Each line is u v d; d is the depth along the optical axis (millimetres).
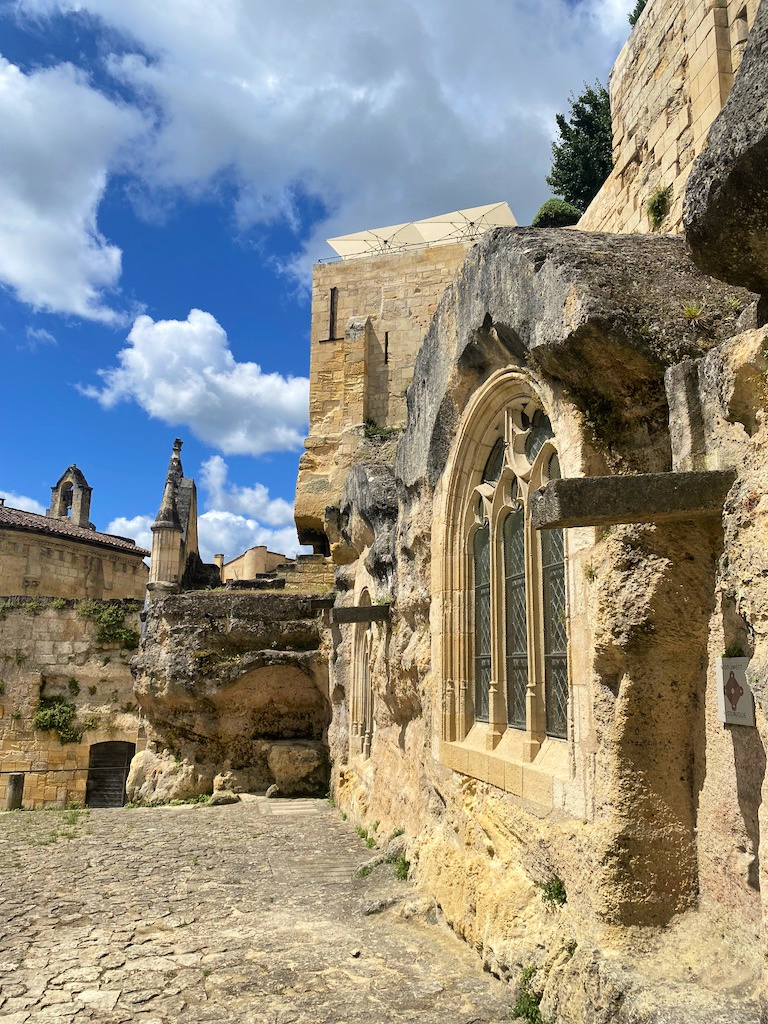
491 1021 4906
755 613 3033
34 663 20750
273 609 16500
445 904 6914
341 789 13820
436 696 8016
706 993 3812
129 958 6312
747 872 3959
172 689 15844
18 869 9477
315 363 22438
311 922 7262
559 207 22688
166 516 23609
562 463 5367
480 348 6930
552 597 5973
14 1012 5281
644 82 10375
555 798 5238
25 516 32188
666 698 4508
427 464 8477
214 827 12336
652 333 4699
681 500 3650
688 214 3385
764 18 3115
